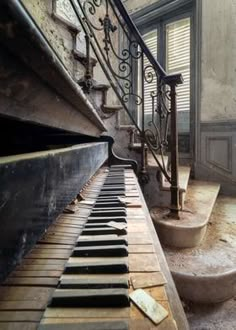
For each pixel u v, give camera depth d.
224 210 2.27
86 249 0.60
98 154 1.27
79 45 2.82
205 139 3.03
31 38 0.27
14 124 0.62
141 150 1.98
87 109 0.78
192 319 1.21
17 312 0.40
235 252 1.47
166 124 1.84
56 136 1.27
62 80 0.43
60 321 0.38
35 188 0.37
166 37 3.47
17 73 0.31
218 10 2.86
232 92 2.78
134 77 3.70
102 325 0.37
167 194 1.82
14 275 0.50
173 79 1.56
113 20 3.65
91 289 0.45
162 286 0.47
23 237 0.33
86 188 1.31
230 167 2.83
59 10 2.58
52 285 0.47
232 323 1.19
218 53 2.89
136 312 0.40
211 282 1.25
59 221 0.83
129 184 1.44
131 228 0.77
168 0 3.32
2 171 0.28
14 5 0.23
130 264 0.55
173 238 1.52
